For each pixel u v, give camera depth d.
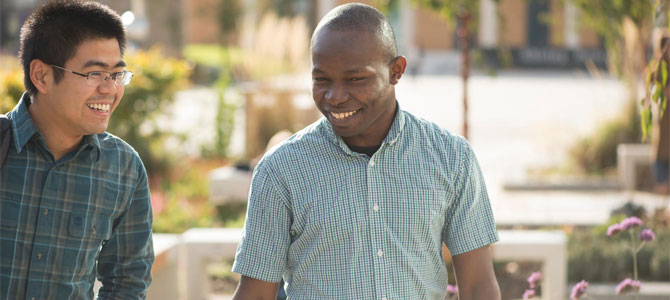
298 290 2.44
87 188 2.45
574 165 12.08
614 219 6.87
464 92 6.10
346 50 2.23
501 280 6.37
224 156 12.01
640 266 6.39
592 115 12.77
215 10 31.45
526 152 14.12
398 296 2.38
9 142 2.38
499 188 11.15
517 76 33.81
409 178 2.40
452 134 2.51
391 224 2.38
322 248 2.38
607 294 5.83
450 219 2.49
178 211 8.37
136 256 2.63
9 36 25.61
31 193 2.38
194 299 5.32
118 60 2.39
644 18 10.84
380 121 2.40
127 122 10.10
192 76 27.53
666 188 7.83
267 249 2.43
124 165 2.54
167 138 11.14
